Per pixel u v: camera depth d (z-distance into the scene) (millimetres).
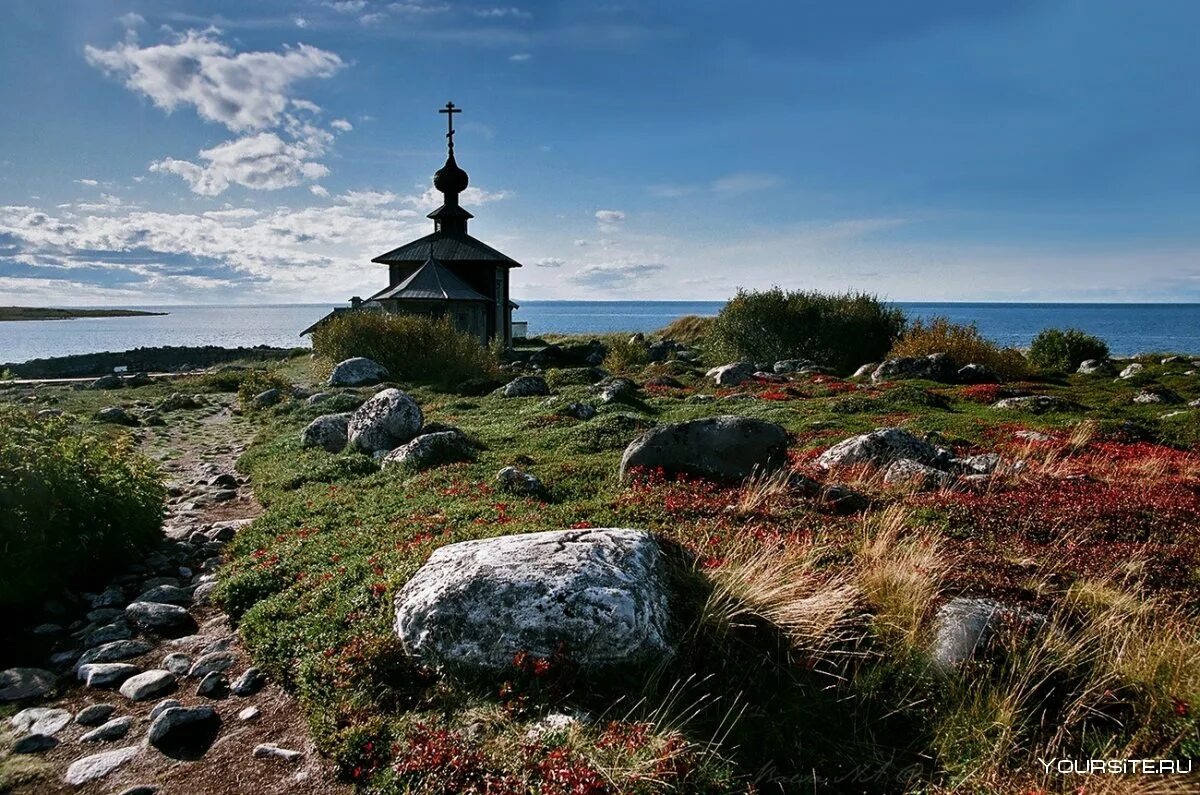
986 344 36438
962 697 5926
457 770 5027
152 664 7293
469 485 12117
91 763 5656
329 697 6125
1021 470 13227
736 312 43312
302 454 16516
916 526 9609
